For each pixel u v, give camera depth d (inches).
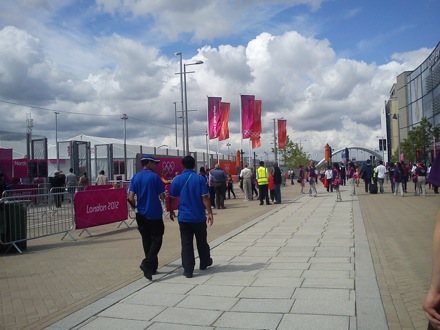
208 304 205.5
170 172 989.8
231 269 275.7
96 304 211.3
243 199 948.0
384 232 402.3
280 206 735.1
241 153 1466.5
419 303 194.5
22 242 378.6
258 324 176.1
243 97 1023.0
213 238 403.9
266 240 383.6
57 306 213.2
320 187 1492.4
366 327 168.6
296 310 190.9
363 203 724.7
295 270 264.5
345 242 356.8
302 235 404.2
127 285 246.2
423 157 1690.5
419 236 372.8
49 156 1406.3
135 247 376.5
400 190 842.2
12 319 195.8
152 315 193.6
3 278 274.7
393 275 244.8
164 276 264.5
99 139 1332.4
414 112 2664.9
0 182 653.3
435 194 853.2
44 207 433.1
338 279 239.1
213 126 981.2
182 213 267.0
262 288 227.9
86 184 852.6
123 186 762.8
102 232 482.0
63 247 389.7
